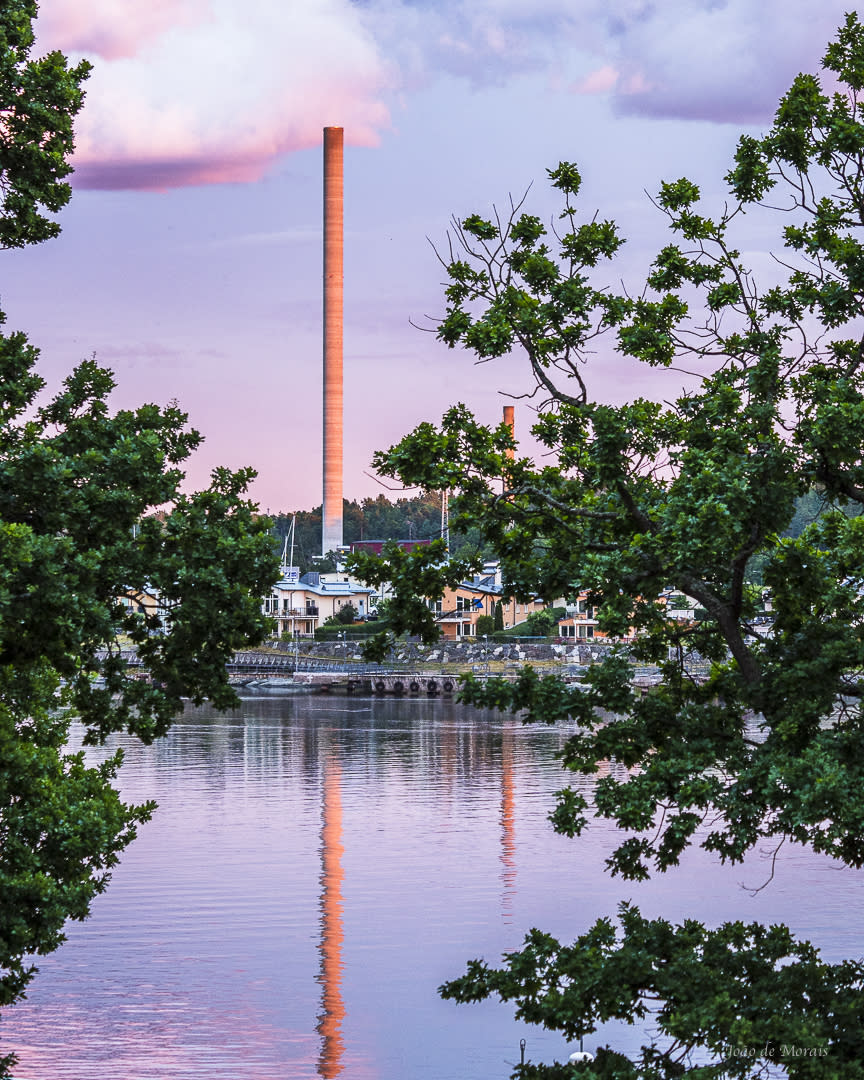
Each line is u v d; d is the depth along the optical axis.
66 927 42.50
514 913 44.22
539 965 18.73
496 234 21.58
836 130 19.31
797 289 20.56
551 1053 31.67
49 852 23.72
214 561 23.41
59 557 19.80
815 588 18.73
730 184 20.64
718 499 17.09
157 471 22.73
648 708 19.22
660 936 18.81
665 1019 17.62
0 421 22.75
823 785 15.95
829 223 20.00
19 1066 30.80
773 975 18.06
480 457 20.62
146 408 24.03
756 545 18.30
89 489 21.55
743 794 17.42
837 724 18.42
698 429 19.83
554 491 21.25
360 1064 30.78
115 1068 30.66
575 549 20.59
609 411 19.09
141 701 23.92
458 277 21.58
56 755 26.12
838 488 18.83
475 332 20.62
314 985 36.81
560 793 18.64
